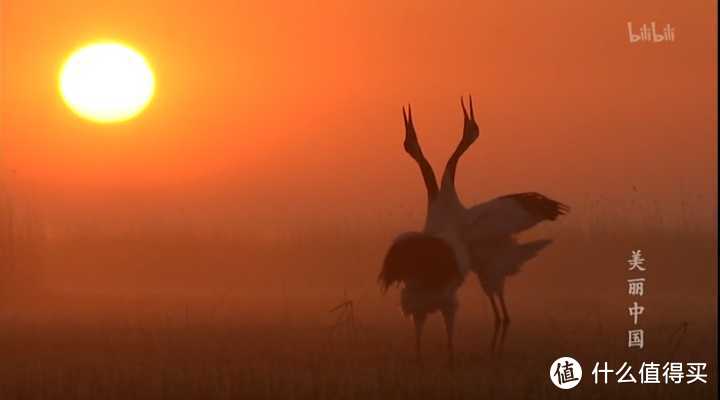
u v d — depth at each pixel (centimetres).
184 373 4066
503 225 4516
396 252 4331
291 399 3662
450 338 4294
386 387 3828
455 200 4572
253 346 4762
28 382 3922
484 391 3791
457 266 4303
